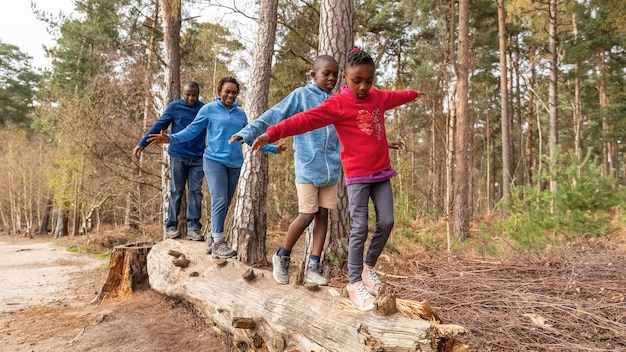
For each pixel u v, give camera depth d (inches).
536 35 707.4
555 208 267.7
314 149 119.3
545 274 161.6
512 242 246.1
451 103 319.3
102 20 763.4
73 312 202.2
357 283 98.3
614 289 137.2
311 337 98.8
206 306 145.7
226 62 480.4
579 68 716.7
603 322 116.3
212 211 165.3
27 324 186.5
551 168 265.1
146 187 517.7
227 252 161.9
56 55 854.5
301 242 494.9
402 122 585.3
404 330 82.4
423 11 539.8
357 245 100.0
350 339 88.8
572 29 741.3
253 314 119.7
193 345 144.9
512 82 914.1
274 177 574.9
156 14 436.5
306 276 123.4
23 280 405.7
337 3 195.6
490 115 1043.3
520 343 110.3
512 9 615.2
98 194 740.0
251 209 225.0
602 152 920.3
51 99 738.2
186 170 204.8
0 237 1147.9
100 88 466.0
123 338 152.0
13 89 1498.5
